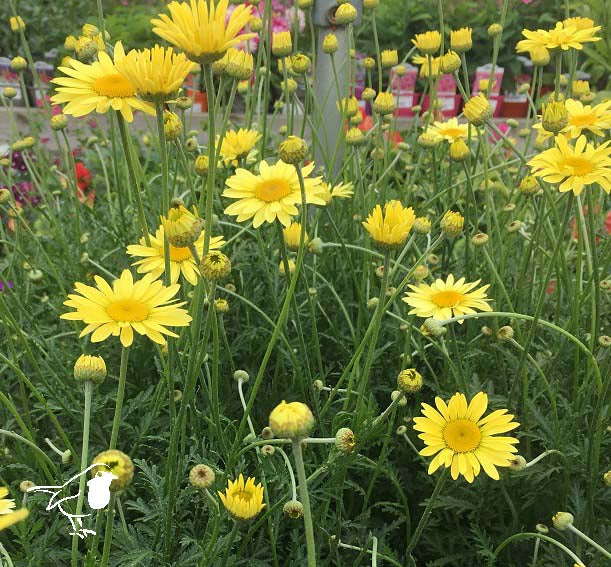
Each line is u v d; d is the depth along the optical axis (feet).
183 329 0.93
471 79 3.47
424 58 1.65
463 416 0.77
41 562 0.86
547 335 1.26
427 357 1.22
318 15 1.53
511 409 1.08
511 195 1.43
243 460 0.89
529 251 1.15
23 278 1.41
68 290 1.34
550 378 1.11
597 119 1.07
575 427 1.01
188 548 0.89
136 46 3.35
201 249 0.88
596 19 2.43
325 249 1.33
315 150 1.57
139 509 0.86
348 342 1.28
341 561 0.98
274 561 0.88
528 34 1.16
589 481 0.95
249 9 0.70
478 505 1.00
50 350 1.12
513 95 3.36
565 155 0.93
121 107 0.83
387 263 0.81
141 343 1.14
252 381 1.20
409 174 1.67
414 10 3.55
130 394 1.14
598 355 1.11
